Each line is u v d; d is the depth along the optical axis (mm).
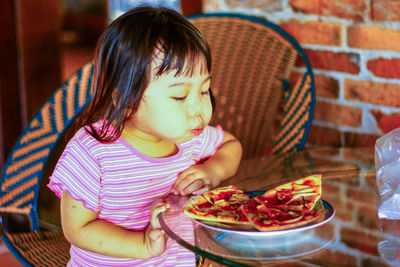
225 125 1710
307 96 1580
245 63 1682
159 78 1095
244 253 876
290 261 850
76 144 1193
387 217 992
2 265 2270
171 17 1153
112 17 4660
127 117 1157
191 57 1093
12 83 2621
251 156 1695
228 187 1082
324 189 1133
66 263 1339
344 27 1623
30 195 1534
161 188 1257
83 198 1166
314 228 954
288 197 1017
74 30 7121
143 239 1116
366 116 1642
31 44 2623
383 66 1562
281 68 1639
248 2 1850
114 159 1203
